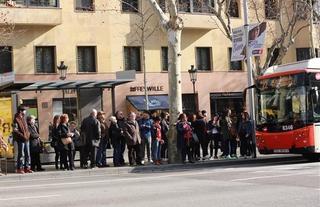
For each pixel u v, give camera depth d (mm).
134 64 33375
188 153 19344
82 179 15453
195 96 34781
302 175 13570
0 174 16562
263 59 35438
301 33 36656
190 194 10742
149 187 12297
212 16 34812
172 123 19781
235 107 36281
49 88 21406
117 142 18734
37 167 17875
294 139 18141
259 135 19375
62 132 17734
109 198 10516
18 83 18031
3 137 17359
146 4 33438
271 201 9398
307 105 18000
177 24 19906
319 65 18484
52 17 30453
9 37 29703
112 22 32719
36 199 10719
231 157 20703
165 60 34156
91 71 32219
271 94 19047
